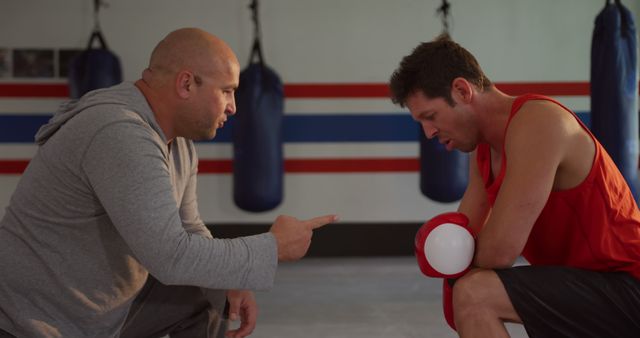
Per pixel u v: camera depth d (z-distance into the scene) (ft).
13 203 4.22
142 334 5.08
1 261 4.07
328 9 13.78
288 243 4.32
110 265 4.24
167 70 4.29
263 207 13.21
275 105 13.14
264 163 13.03
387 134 13.93
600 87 12.01
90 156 3.88
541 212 4.50
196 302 5.12
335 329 8.36
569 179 4.30
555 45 13.92
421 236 4.65
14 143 13.61
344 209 14.03
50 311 4.15
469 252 4.51
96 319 4.30
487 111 4.50
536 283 4.27
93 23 13.58
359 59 13.84
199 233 5.28
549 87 13.94
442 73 4.44
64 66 13.57
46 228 4.09
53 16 13.53
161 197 3.91
